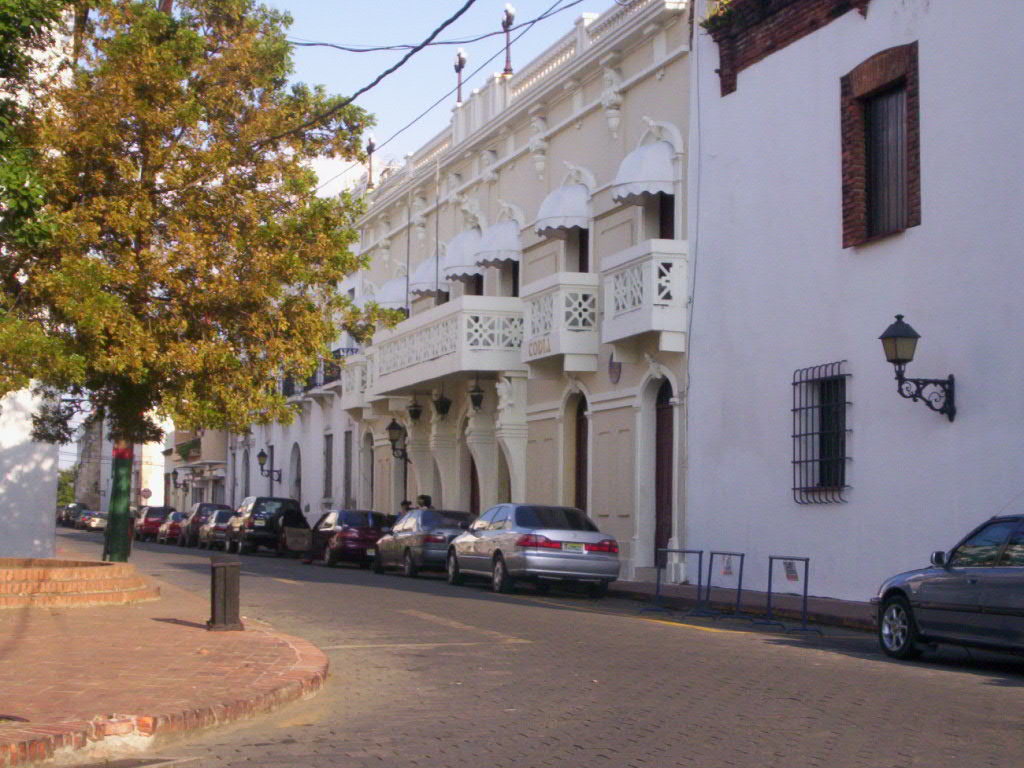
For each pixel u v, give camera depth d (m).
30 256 15.24
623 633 14.41
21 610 15.86
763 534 20.39
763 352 20.53
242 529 39.97
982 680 10.98
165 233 17.12
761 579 20.38
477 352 27.95
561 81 27.09
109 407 18.39
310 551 33.19
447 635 14.23
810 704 9.52
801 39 19.97
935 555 12.41
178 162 17.09
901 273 17.59
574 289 25.44
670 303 22.53
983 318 16.09
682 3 23.25
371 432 40.19
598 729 8.65
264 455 49.19
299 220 18.23
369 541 30.78
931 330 16.98
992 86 16.14
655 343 23.41
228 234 17.64
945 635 12.02
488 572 21.95
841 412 18.84
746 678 10.86
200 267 16.98
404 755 7.93
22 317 15.06
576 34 27.41
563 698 9.95
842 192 18.84
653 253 22.50
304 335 18.22
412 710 9.57
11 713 8.59
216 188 17.59
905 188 18.00
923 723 8.75
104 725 8.17
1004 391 15.71
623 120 25.36
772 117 20.64
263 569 28.98
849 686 10.42
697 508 22.17
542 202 28.39
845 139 18.81
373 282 40.97
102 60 16.88
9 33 11.57
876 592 17.78
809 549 19.30
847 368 18.61
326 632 14.55
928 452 16.92
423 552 25.66
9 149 12.01
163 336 17.06
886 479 17.70
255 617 16.19
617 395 24.77
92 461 87.88
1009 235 15.77
